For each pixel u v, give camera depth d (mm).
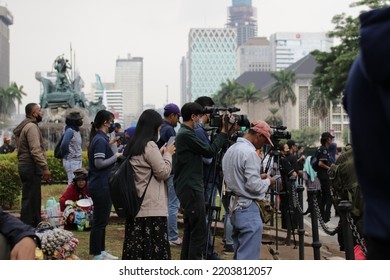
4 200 13016
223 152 7090
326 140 13281
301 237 8164
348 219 5332
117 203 5758
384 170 2084
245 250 5938
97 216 7227
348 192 6723
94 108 35188
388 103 1985
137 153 5820
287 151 13516
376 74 1988
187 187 6605
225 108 6922
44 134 31281
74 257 5949
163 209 5910
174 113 8367
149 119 5926
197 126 7672
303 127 134375
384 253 2080
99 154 7121
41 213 9914
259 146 6078
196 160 6648
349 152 6777
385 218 2066
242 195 5973
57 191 17453
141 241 5805
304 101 137750
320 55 42875
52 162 20766
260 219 6012
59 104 32562
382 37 1977
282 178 10539
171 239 8984
